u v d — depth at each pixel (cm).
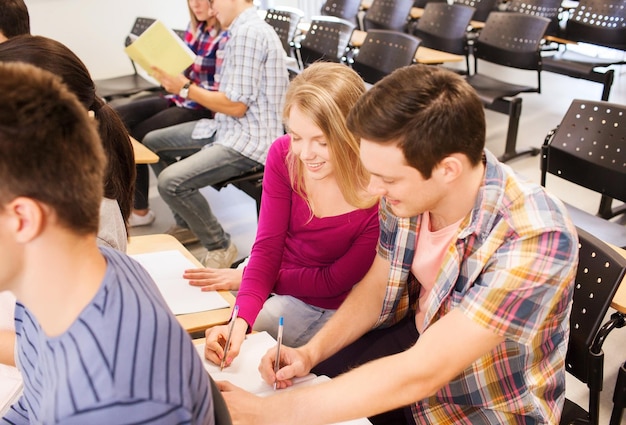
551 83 596
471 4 559
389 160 101
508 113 406
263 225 165
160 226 339
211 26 304
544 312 104
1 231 57
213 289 155
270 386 125
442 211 117
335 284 163
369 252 159
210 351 133
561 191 368
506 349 116
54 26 463
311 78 145
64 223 58
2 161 54
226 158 279
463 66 645
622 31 433
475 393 122
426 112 96
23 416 89
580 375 147
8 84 57
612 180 220
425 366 105
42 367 66
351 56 440
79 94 115
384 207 134
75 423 56
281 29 436
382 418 142
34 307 62
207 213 287
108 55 493
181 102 343
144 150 262
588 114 223
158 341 60
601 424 204
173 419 59
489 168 109
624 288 154
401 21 512
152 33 261
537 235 102
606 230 219
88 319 59
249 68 271
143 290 64
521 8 503
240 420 105
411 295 148
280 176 162
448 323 106
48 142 56
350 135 143
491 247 107
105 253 69
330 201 158
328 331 141
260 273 159
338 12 550
